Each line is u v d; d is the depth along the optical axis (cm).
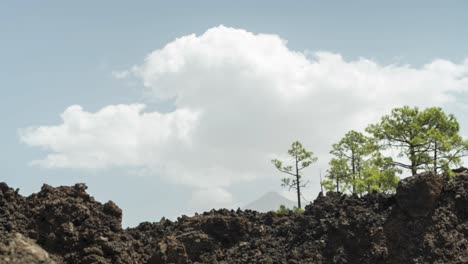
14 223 2853
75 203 3148
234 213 3947
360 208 3434
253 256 3253
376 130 5394
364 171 5391
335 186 5762
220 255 3341
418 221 3238
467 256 3045
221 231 3562
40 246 2816
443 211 3281
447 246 3098
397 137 5297
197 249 3362
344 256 3134
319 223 3481
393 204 3406
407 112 5216
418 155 5003
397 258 3106
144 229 3775
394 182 5019
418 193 3284
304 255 3216
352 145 5862
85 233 2928
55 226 2955
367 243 3166
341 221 3300
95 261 2772
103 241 2931
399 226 3244
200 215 3916
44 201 3109
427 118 5175
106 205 3325
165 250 3198
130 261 2927
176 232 3566
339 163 5788
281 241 3478
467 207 3325
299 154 5875
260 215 3972
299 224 3606
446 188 3419
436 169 4928
